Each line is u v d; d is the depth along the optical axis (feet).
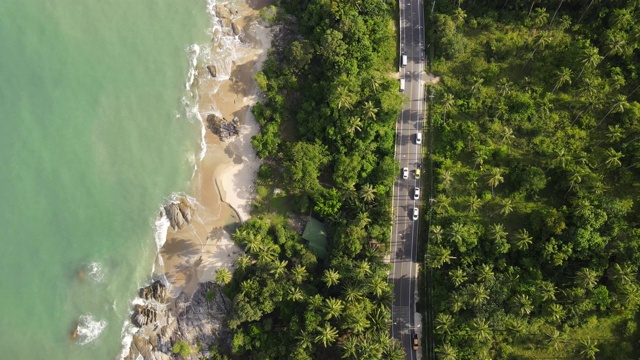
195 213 518.37
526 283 434.30
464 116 494.18
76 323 490.08
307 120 510.58
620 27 474.08
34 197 513.45
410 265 473.67
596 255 430.20
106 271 501.97
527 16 506.48
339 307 428.56
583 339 426.51
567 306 424.87
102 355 484.74
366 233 466.70
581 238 422.82
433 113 499.10
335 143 495.82
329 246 483.51
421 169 491.72
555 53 493.36
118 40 555.28
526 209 461.78
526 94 486.79
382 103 473.26
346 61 507.30
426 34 522.88
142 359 483.10
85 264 501.97
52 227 508.53
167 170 527.81
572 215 437.58
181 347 474.08
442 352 416.46
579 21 494.18
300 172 482.28
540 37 490.90
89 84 540.93
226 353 475.72
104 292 497.46
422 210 483.10
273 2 570.46
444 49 504.02
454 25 498.28
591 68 472.03
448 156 487.61
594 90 462.19
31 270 499.10
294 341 449.06
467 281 440.86
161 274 503.61
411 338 456.45
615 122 469.16
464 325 426.92
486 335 412.16
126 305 495.41
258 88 549.95
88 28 555.28
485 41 510.17
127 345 485.97
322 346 448.24
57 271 499.51
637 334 422.41
